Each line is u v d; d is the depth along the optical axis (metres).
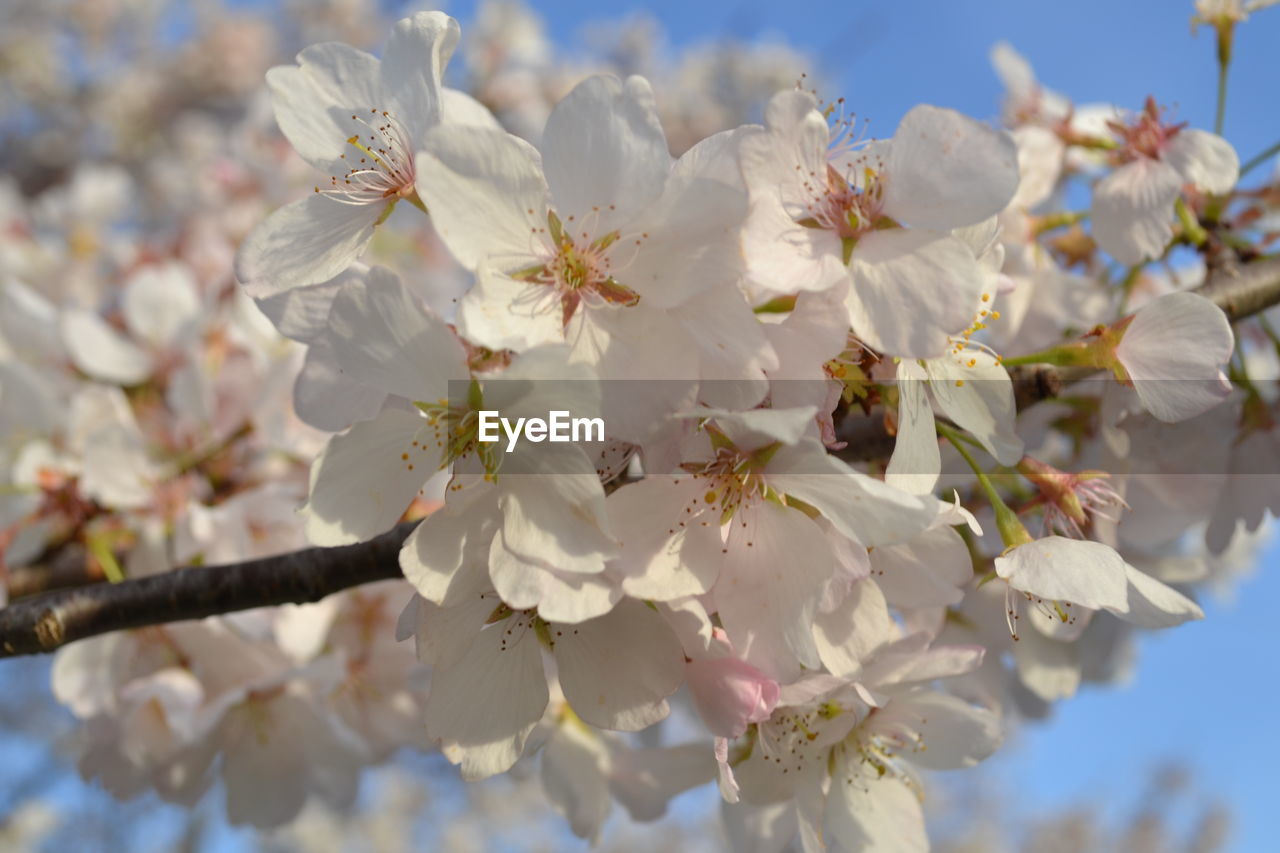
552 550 0.16
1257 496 0.24
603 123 0.16
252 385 0.29
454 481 0.16
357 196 0.19
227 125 0.97
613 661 0.17
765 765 0.19
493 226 0.16
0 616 0.20
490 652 0.17
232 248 0.44
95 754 0.26
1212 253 0.24
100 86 0.99
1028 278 0.25
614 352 0.16
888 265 0.16
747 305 0.16
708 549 0.17
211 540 0.26
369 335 0.16
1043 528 0.20
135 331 0.31
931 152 0.17
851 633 0.17
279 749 0.27
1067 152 0.26
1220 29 0.24
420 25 0.18
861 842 0.20
